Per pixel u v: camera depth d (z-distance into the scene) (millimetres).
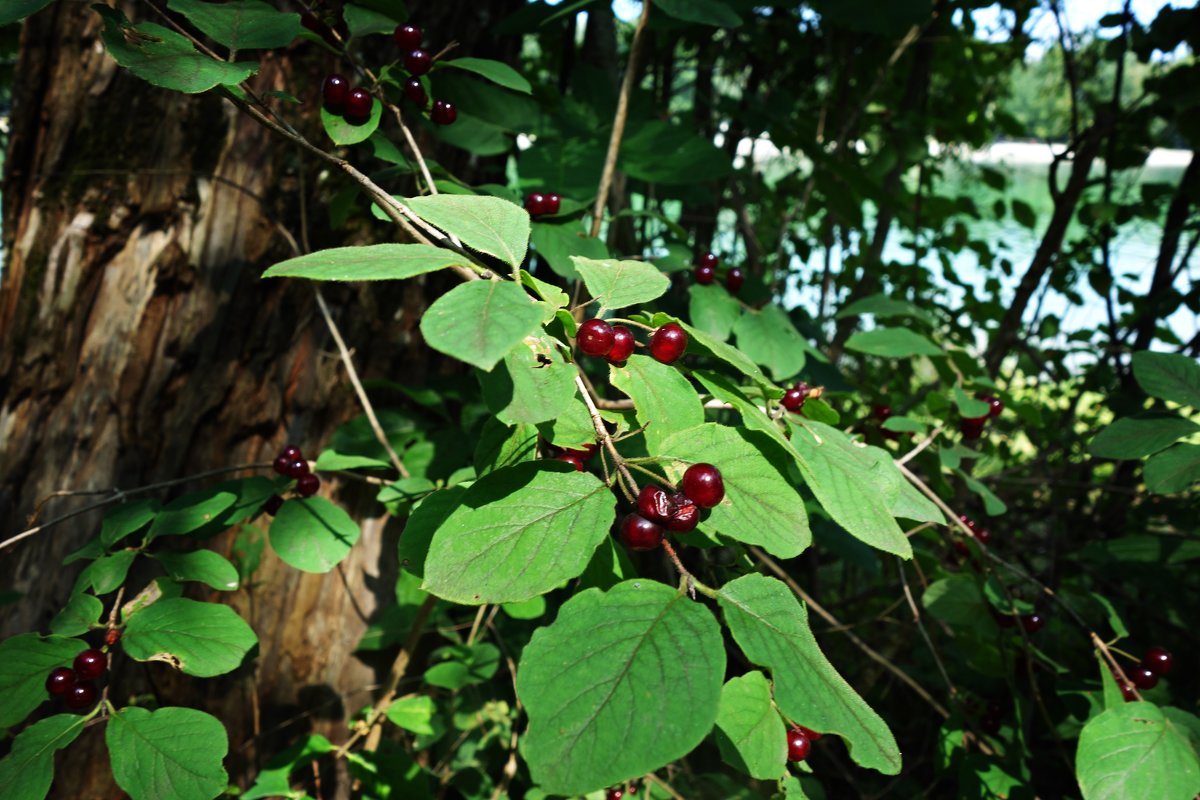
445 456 430
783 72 861
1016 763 353
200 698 424
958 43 762
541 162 450
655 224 679
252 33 254
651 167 453
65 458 420
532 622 546
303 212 401
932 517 272
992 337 744
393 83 295
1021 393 859
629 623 183
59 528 413
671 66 771
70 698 259
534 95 385
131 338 421
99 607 273
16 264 431
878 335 401
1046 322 716
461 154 495
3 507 417
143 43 231
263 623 439
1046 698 451
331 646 458
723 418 466
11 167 434
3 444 422
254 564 433
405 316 477
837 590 857
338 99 275
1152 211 688
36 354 422
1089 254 749
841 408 438
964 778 349
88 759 400
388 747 423
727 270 411
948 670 540
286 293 438
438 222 204
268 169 425
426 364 495
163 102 418
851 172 549
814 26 793
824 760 587
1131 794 265
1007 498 678
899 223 909
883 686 657
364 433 449
